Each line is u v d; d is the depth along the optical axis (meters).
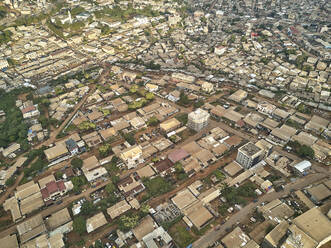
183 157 176.12
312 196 146.50
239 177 161.38
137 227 135.25
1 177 168.25
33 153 181.38
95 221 138.38
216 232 133.50
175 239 131.25
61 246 127.31
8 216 146.88
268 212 137.50
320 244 116.56
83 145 190.75
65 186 156.75
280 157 176.88
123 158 175.88
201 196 151.25
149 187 158.88
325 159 174.75
